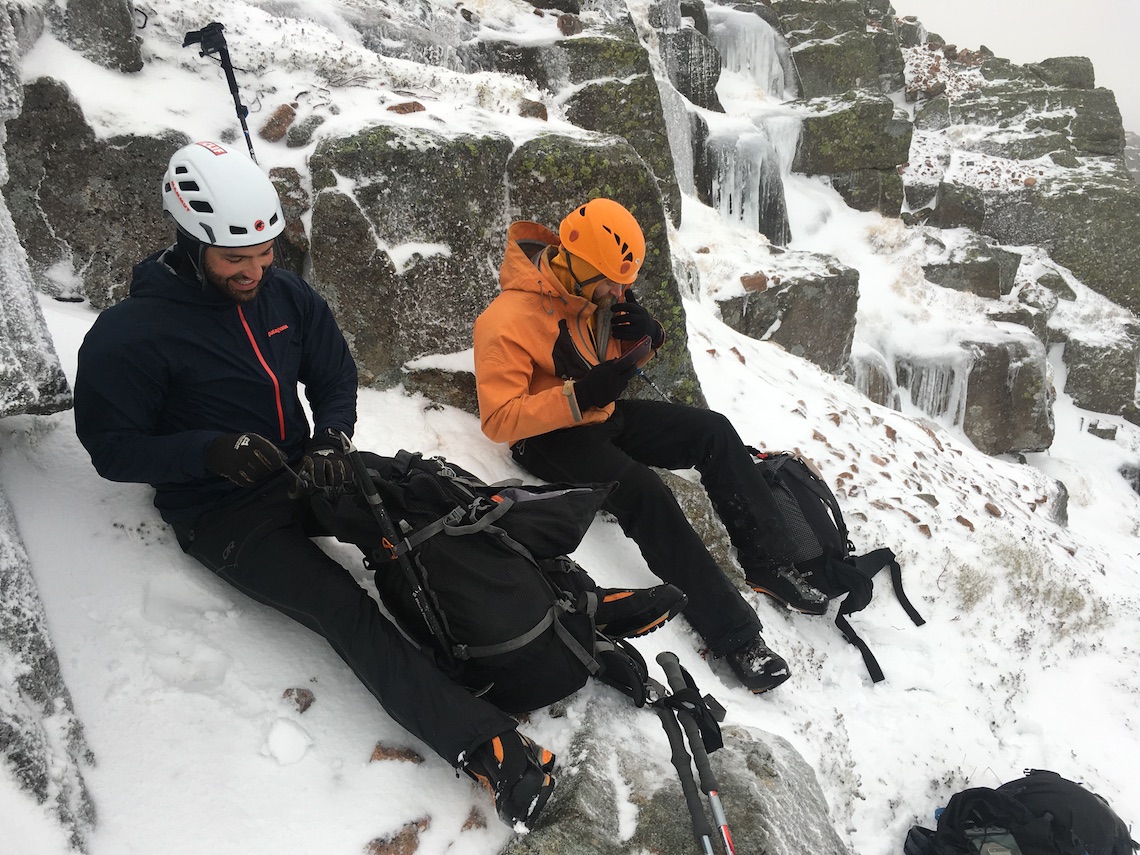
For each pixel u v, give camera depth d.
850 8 15.16
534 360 2.92
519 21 6.96
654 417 3.26
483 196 3.50
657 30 10.71
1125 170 15.91
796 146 12.36
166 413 2.17
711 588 2.94
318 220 3.19
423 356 3.40
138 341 2.02
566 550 2.34
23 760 1.70
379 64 3.95
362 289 3.27
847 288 8.02
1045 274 14.02
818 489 3.73
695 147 10.12
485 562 2.17
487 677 2.18
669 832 2.14
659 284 3.90
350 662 2.13
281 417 2.29
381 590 2.30
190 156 1.97
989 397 10.37
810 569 3.54
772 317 7.75
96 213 3.01
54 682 1.89
